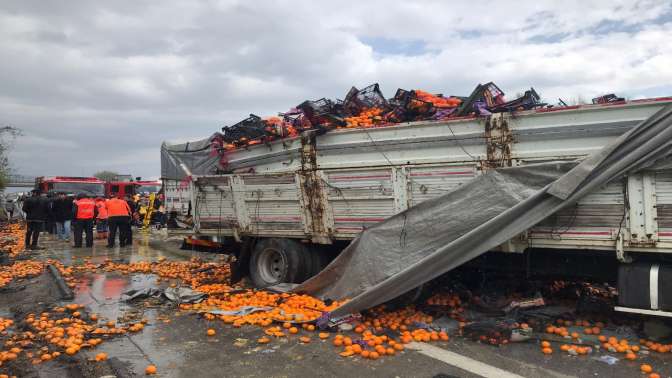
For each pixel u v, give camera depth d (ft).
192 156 34.86
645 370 14.16
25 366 15.64
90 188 85.76
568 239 17.37
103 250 51.19
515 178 17.88
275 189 26.40
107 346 17.65
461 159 20.07
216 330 19.43
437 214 19.26
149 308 23.45
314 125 24.85
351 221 23.59
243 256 28.78
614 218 16.52
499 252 20.38
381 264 20.42
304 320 19.52
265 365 15.49
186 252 48.32
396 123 22.38
